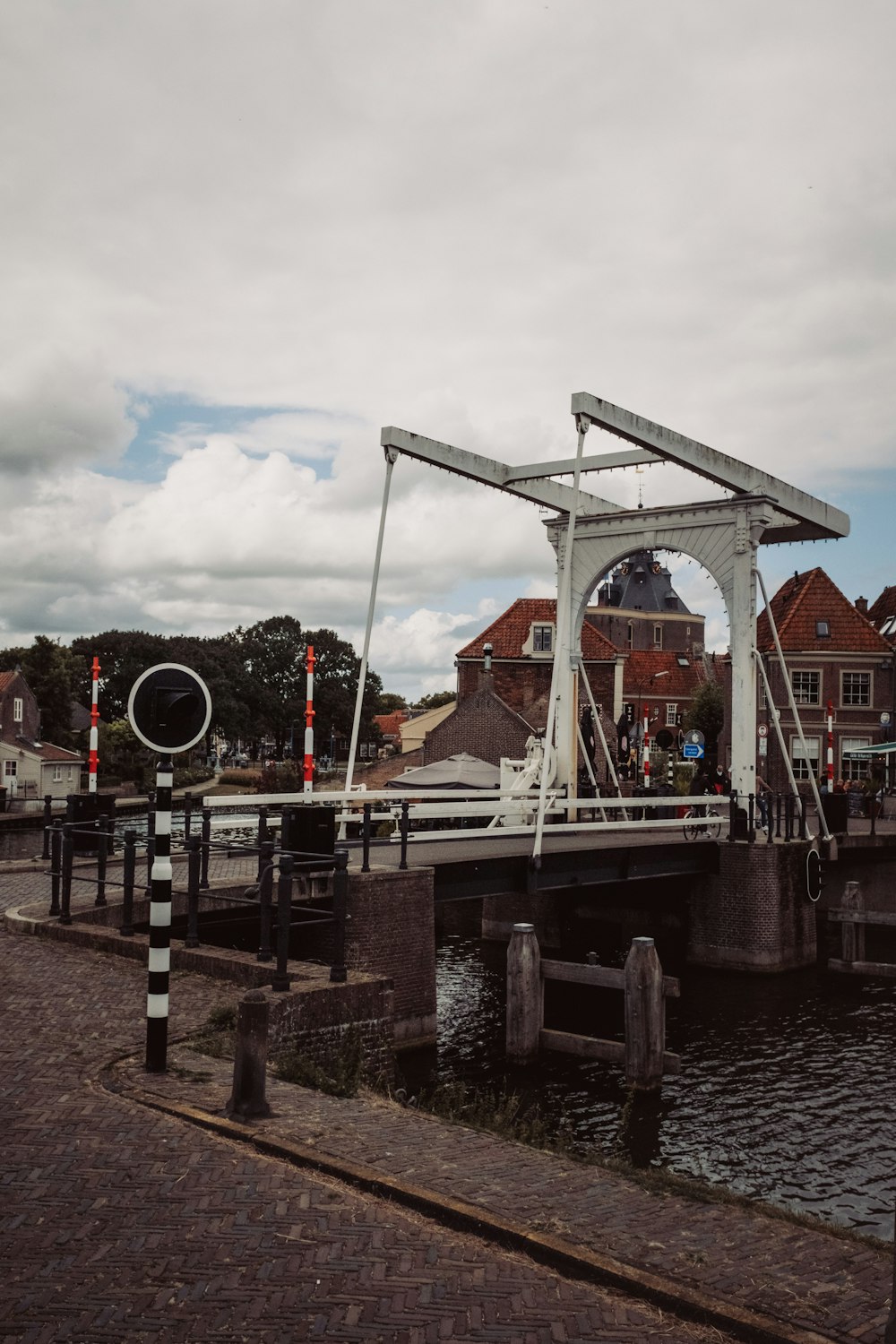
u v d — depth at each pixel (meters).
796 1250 5.01
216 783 66.62
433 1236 4.87
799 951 20.17
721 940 19.95
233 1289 4.25
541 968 13.45
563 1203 5.38
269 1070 7.73
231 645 88.06
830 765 28.36
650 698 75.88
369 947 13.02
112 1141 5.79
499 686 39.66
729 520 20.19
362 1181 5.41
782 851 19.86
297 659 87.50
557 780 21.52
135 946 10.59
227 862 17.89
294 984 9.16
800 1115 11.73
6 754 56.09
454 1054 13.95
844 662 41.16
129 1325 3.98
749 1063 13.84
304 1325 4.02
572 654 22.03
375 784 37.81
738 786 20.17
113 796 17.61
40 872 16.70
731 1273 4.64
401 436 17.33
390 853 16.41
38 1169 5.37
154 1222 4.82
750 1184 9.77
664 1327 4.18
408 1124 6.73
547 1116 11.52
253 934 13.76
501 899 22.48
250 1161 5.58
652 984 12.55
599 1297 4.39
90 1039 7.77
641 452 19.23
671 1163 10.23
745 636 20.12
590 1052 12.98
